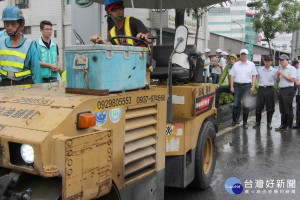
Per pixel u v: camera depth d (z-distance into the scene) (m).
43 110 2.44
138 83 3.16
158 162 3.42
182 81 4.90
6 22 4.14
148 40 3.63
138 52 3.12
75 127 2.37
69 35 16.00
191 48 4.91
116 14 3.91
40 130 2.23
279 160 6.33
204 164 4.95
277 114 12.08
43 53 5.73
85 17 10.98
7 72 4.30
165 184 4.12
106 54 2.74
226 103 11.37
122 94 2.86
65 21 16.00
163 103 3.44
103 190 2.43
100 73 2.72
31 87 3.54
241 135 8.51
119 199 2.83
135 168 3.09
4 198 2.31
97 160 2.35
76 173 2.19
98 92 2.72
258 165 6.00
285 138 8.21
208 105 4.93
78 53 2.83
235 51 34.81
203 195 4.68
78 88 2.86
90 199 2.42
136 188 3.12
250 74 9.05
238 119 9.95
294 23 21.03
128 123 2.97
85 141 2.24
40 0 16.50
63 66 16.12
